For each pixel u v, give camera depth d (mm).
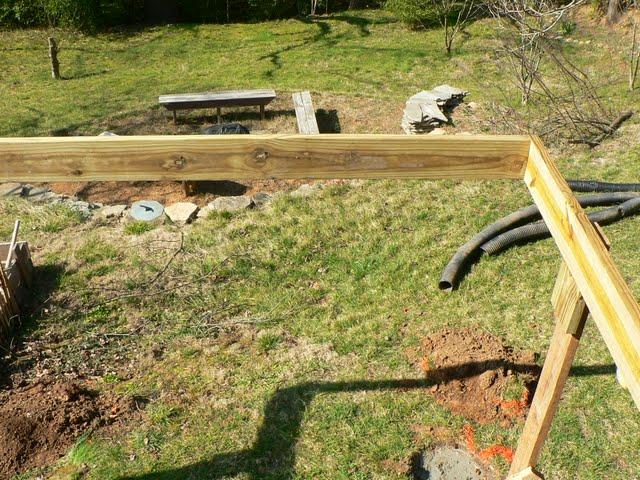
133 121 10688
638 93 10555
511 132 9227
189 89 12273
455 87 11664
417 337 5172
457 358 4746
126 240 6625
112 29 17484
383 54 14148
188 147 2738
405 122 9852
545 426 3076
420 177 2918
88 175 2779
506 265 6074
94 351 5109
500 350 4793
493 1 11250
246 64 13969
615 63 12367
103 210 7238
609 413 4430
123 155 2734
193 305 5625
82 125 10508
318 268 6145
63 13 16625
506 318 5367
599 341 5094
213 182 8266
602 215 6609
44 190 7840
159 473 4051
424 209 7090
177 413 4520
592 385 4664
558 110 9000
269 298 5727
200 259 6266
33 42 15820
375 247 6438
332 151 2789
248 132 9281
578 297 2625
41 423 4285
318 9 19672
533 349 5000
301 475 4039
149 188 8273
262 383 4773
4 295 5211
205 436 4324
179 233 6766
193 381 4805
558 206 2568
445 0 14547
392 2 16562
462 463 4133
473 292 5730
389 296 5719
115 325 5402
